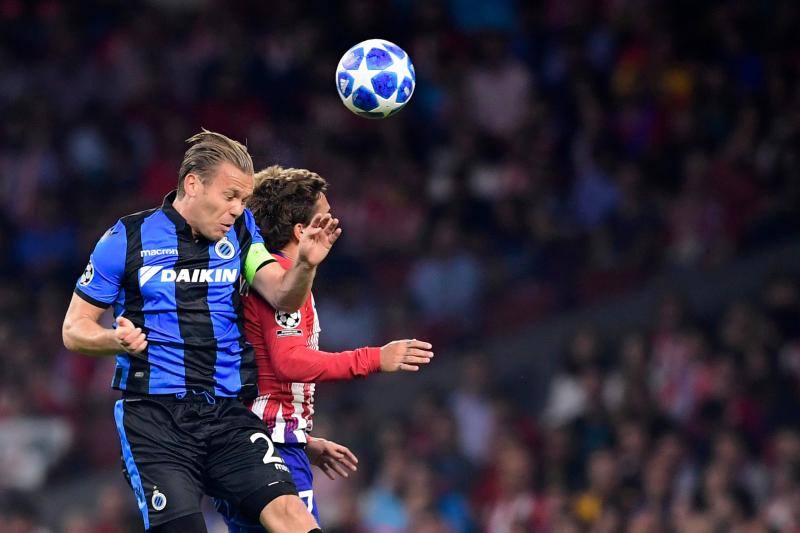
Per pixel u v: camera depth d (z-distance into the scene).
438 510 37.94
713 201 46.31
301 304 15.52
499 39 54.34
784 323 39.75
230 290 15.95
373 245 49.44
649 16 52.81
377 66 16.66
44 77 57.88
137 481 15.43
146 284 15.60
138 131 55.62
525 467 37.38
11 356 47.91
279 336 16.02
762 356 38.56
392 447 40.50
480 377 42.53
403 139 52.94
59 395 47.34
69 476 46.00
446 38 55.69
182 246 15.80
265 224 16.75
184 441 15.47
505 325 47.03
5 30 58.97
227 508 16.66
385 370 15.78
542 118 51.72
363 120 53.53
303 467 16.62
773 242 45.34
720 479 33.81
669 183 48.16
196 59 57.88
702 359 38.84
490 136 52.31
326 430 42.75
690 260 45.78
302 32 56.91
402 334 46.72
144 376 15.55
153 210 16.08
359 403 45.94
